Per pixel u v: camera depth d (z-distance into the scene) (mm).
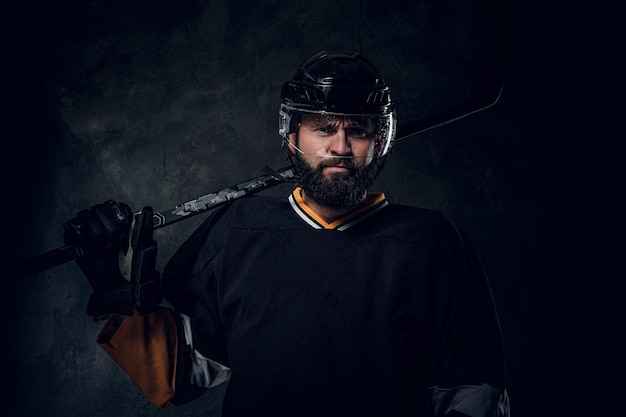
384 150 1750
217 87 3352
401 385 1667
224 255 1767
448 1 3389
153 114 3338
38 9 3291
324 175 1661
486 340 1729
